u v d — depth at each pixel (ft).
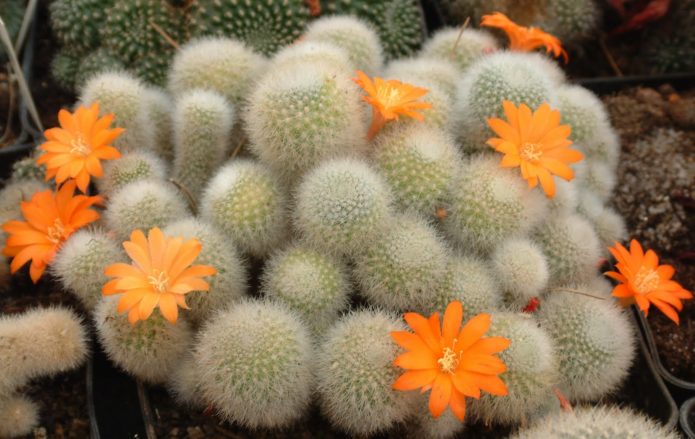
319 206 0.97
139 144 1.16
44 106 1.43
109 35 1.37
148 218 1.02
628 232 1.35
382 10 1.43
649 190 1.40
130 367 0.98
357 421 0.94
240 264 1.02
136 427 1.04
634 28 1.57
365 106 1.10
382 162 1.04
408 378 0.89
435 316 0.92
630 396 1.17
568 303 1.04
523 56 1.17
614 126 1.48
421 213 1.04
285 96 1.00
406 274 0.98
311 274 0.97
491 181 1.03
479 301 1.00
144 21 1.37
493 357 0.90
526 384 0.94
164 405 1.05
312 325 0.99
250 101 1.05
